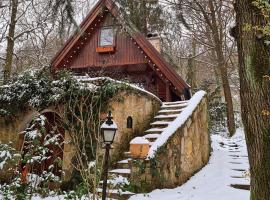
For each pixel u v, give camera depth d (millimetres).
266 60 4605
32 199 6633
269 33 4465
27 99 8977
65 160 8023
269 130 4461
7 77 10766
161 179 7625
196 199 6988
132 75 15070
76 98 7590
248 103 4648
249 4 4805
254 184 4488
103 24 14891
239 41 4922
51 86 8570
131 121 9398
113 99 8602
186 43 24219
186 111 9703
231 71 22688
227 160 10539
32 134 6543
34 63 19094
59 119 8766
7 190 7051
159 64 13594
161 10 8141
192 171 9141
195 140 9656
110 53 14719
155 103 10773
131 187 7109
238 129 20859
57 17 6363
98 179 6066
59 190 7391
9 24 14531
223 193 7445
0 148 6691
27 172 7109
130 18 7480
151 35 15812
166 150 7914
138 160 7367
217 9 18141
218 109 19469
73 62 15258
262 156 4434
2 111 9445
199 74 27844
